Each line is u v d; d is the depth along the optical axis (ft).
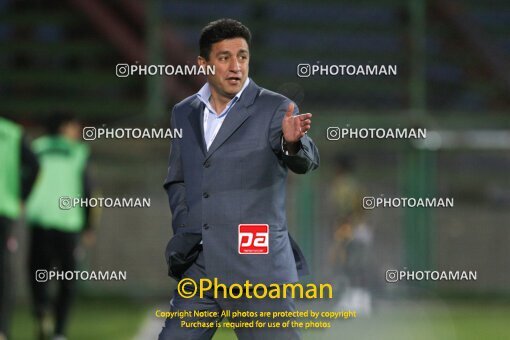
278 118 37.22
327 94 157.89
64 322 79.71
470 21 172.76
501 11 174.09
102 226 122.72
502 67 169.99
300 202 122.52
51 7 163.02
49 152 81.25
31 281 80.53
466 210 128.47
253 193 37.27
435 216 127.44
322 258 121.08
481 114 153.99
